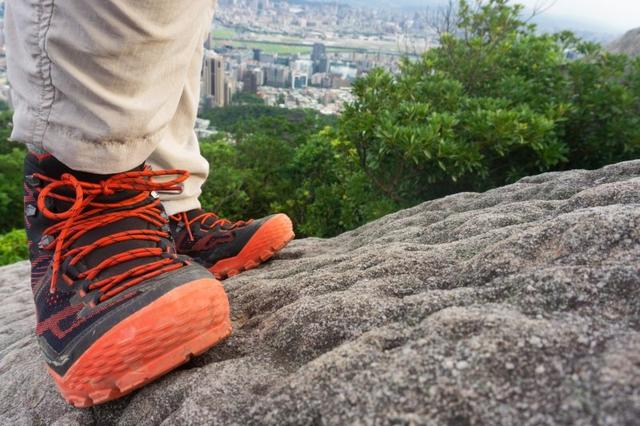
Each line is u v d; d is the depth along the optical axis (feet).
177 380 1.09
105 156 1.16
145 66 1.10
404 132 3.25
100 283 1.13
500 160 3.56
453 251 1.30
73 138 1.13
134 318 1.04
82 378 1.05
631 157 3.52
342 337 1.02
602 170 1.80
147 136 1.20
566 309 0.84
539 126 3.17
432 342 0.82
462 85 4.05
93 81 1.07
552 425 0.62
